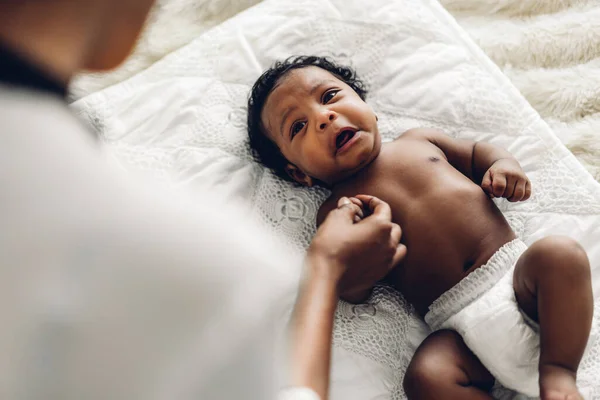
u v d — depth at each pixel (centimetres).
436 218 95
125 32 30
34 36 26
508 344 83
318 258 77
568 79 122
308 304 70
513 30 130
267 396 31
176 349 27
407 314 96
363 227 80
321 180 105
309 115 101
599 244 97
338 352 88
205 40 121
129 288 26
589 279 78
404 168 101
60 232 25
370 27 119
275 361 33
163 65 119
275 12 122
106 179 27
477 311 86
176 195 30
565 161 103
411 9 120
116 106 114
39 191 25
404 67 116
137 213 27
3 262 24
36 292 25
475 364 86
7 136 25
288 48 120
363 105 101
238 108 114
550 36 127
